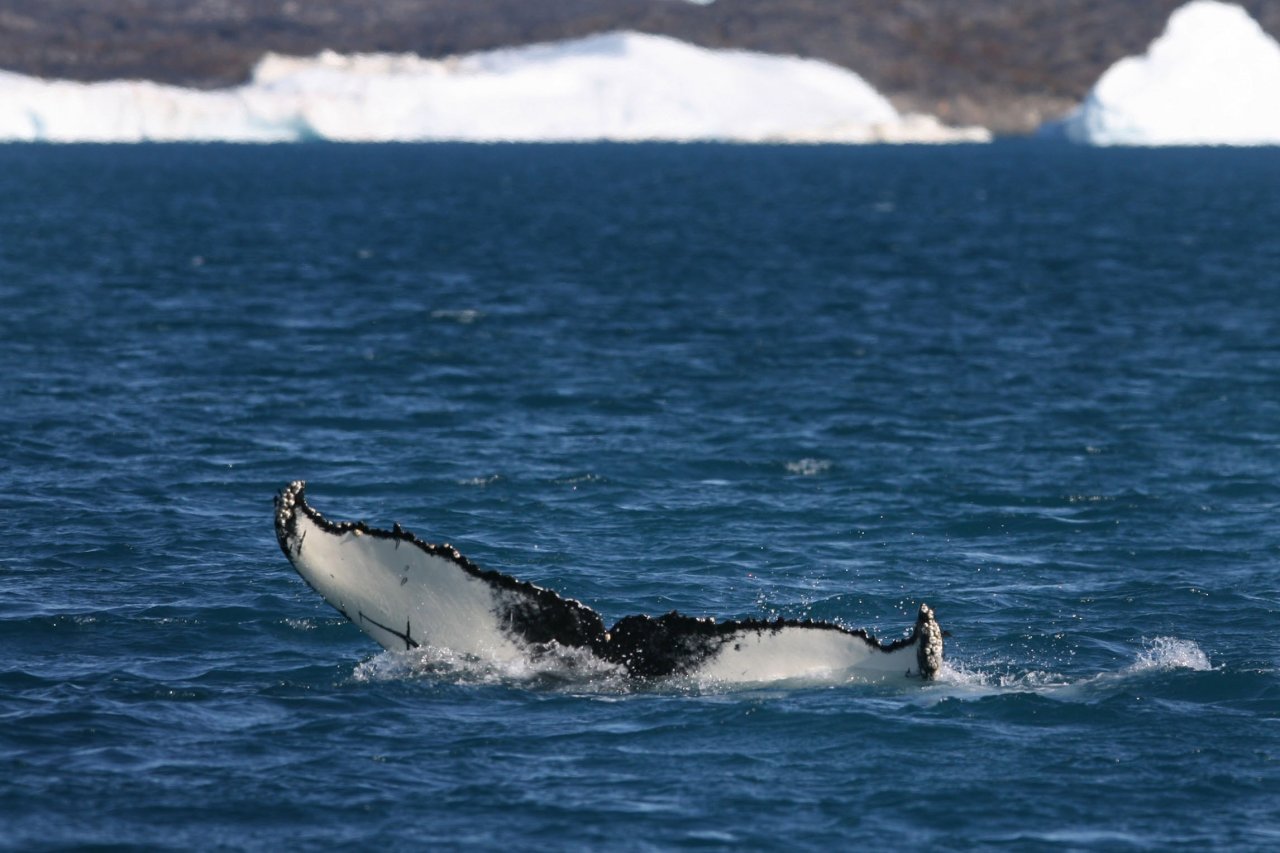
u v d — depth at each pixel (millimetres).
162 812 44938
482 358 142750
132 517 81562
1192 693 55000
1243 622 65188
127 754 48938
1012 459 100312
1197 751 49781
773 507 86438
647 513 84750
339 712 52250
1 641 60406
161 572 70938
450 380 129750
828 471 95938
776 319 179375
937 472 95875
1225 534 81312
